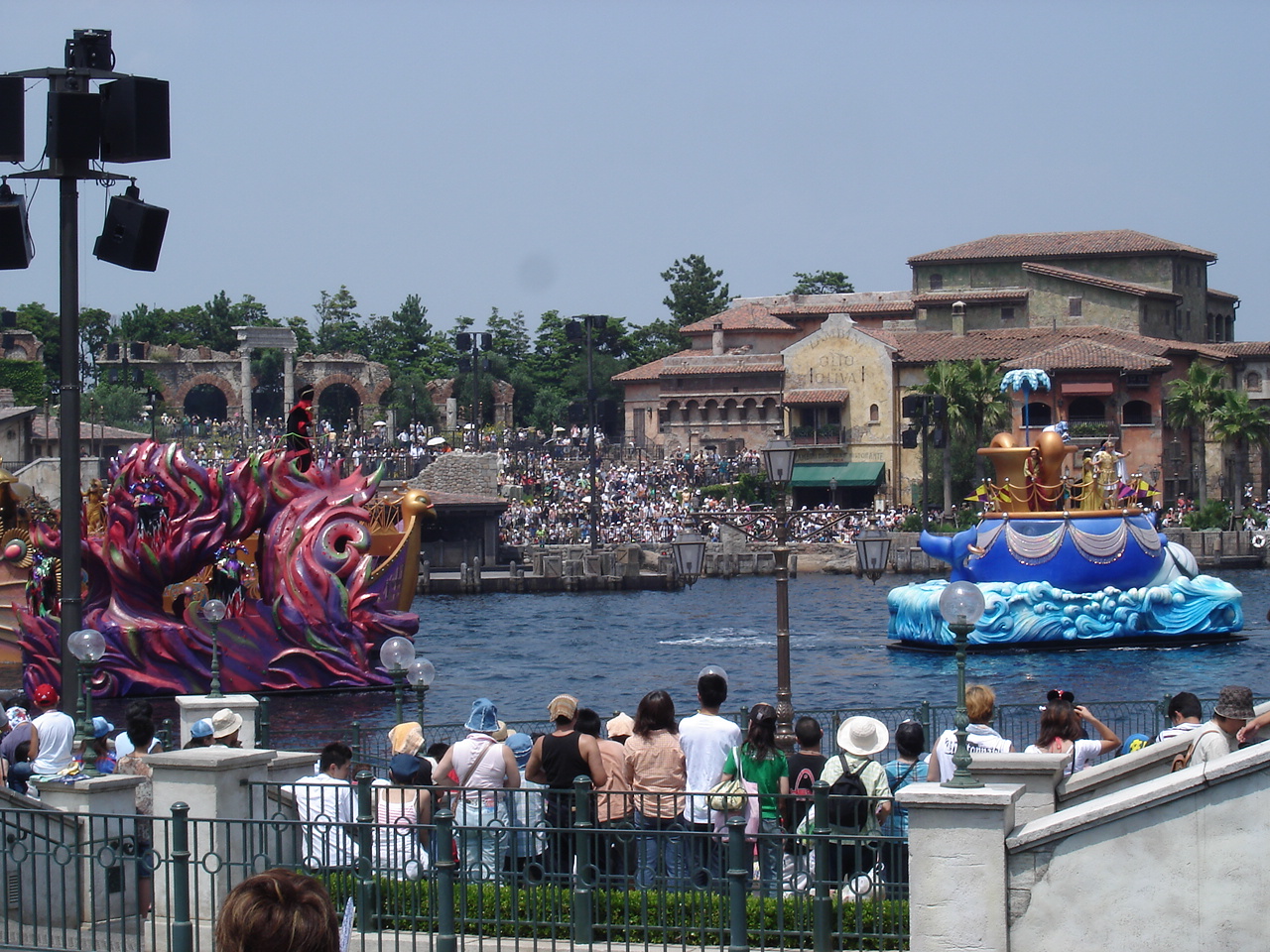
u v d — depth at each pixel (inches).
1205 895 1142.3
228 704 2292.1
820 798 1280.8
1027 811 1366.9
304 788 1515.7
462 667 5398.6
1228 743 1366.9
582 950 1344.7
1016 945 1181.1
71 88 1812.3
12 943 1392.7
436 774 1509.6
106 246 1873.8
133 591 4416.8
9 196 1845.5
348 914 757.9
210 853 1346.0
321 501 4579.2
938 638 5561.0
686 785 1508.4
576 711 1562.5
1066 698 1625.2
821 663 5378.9
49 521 5007.4
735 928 1264.8
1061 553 5570.9
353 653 4559.5
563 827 1375.5
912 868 1192.2
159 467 4392.2
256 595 4510.3
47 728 1759.4
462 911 1348.4
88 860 1475.1
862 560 2832.2
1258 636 5925.2
